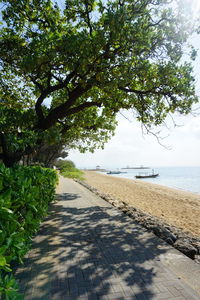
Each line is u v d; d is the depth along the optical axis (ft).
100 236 15.53
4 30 26.76
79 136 49.16
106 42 23.30
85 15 26.71
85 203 29.22
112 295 8.34
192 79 26.68
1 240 6.50
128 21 23.91
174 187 114.93
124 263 11.16
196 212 40.81
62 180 74.64
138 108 31.17
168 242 14.53
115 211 24.17
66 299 8.07
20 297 5.57
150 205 44.75
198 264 11.18
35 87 32.30
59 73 27.94
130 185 106.83
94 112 37.76
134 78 26.25
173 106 28.73
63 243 14.05
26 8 26.40
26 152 21.21
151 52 26.99
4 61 27.66
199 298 8.20
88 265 10.92
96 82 24.32
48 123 24.86
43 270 10.32
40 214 13.82
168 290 8.70
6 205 7.17
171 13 25.68
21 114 20.18
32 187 10.32
